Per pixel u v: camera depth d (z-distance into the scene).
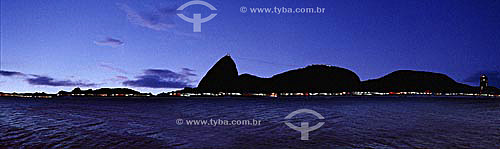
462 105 74.06
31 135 26.11
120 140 23.64
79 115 47.31
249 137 24.81
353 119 39.25
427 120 38.03
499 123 34.50
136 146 21.61
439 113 49.06
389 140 23.44
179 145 21.78
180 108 64.88
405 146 21.36
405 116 43.53
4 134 26.70
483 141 23.06
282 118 41.03
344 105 75.88
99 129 29.75
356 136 25.27
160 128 30.33
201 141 23.31
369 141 23.11
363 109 59.38
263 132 27.44
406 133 26.72
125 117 43.34
